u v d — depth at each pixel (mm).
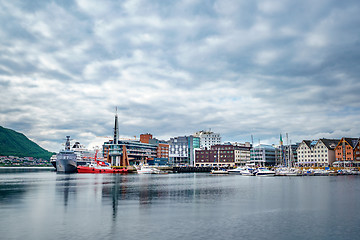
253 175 194375
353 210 55844
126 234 39500
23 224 44781
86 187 100188
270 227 43062
